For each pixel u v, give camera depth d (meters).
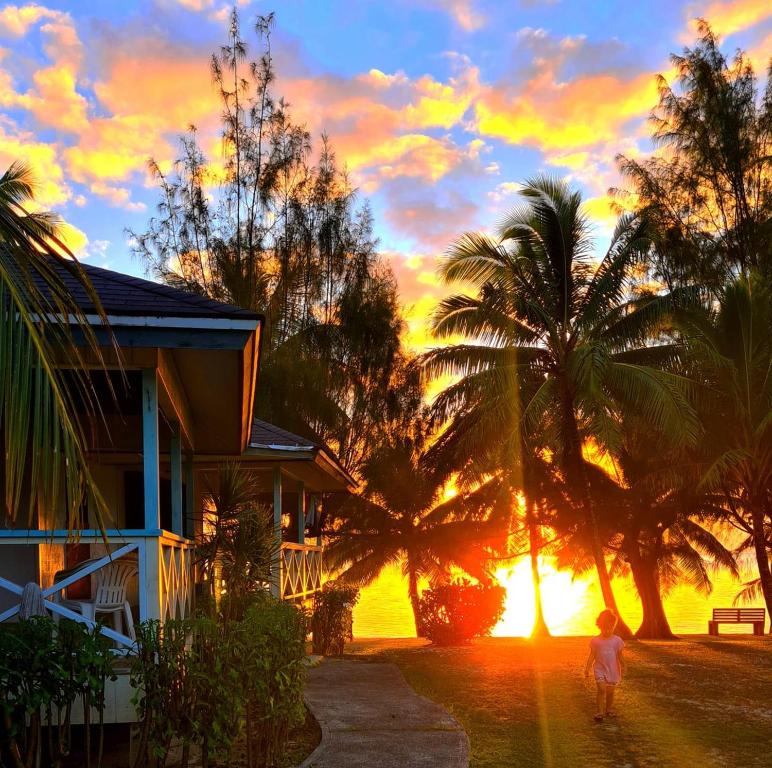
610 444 21.64
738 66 33.44
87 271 8.95
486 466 27.27
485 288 23.70
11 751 6.30
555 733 9.98
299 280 34.91
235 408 11.84
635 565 32.75
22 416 4.73
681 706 11.69
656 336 24.94
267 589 12.36
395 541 34.62
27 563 9.85
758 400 23.77
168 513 14.61
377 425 33.50
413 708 10.55
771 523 28.66
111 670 6.80
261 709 7.74
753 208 32.81
